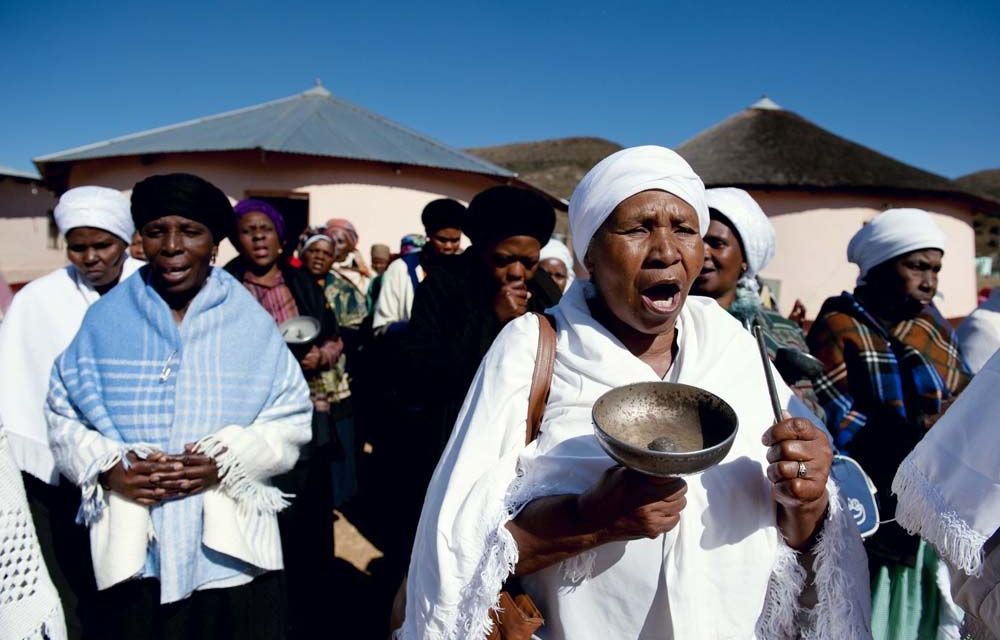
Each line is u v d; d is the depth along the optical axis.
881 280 2.70
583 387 1.45
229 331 2.32
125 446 2.06
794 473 1.24
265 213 3.65
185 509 2.11
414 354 2.60
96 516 2.06
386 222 12.52
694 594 1.33
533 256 2.55
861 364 2.55
